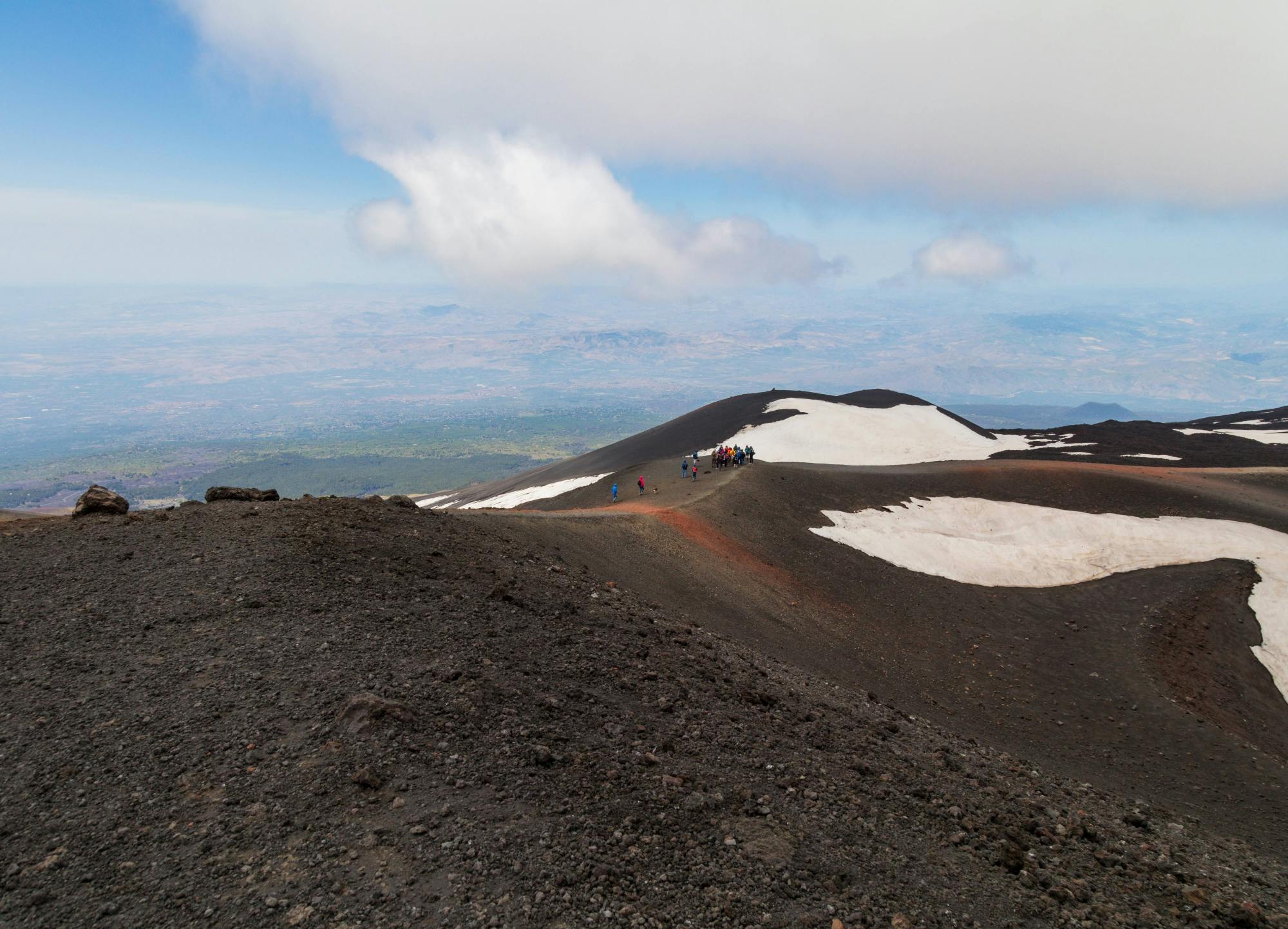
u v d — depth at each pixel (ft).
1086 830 41.98
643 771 35.42
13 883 23.82
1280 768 77.20
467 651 44.29
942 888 31.19
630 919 25.20
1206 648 111.45
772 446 289.74
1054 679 99.35
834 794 38.09
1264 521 166.91
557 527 95.86
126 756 30.78
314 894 24.17
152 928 22.43
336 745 32.32
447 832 27.81
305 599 47.50
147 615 44.11
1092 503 179.32
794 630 93.09
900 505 170.50
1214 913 33.81
